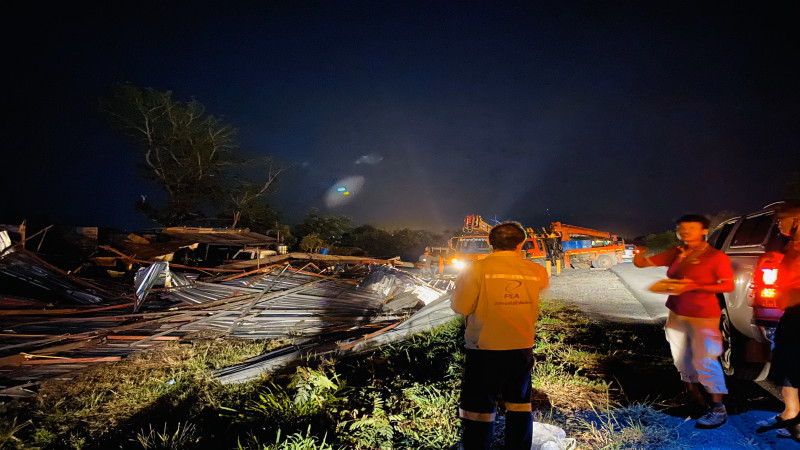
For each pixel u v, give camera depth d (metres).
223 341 7.93
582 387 4.72
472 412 2.89
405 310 9.99
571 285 14.53
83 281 11.52
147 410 4.92
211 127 32.53
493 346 2.86
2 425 4.39
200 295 11.06
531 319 2.93
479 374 2.89
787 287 3.27
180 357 6.96
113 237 18.16
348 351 6.68
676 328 3.85
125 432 4.38
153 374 6.18
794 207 3.22
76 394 5.51
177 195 32.25
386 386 4.98
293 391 4.95
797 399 3.38
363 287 12.14
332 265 19.27
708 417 3.65
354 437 3.75
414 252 43.56
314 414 4.20
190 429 4.27
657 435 3.56
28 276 10.66
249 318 9.18
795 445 3.32
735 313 4.32
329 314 9.57
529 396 2.98
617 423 3.83
